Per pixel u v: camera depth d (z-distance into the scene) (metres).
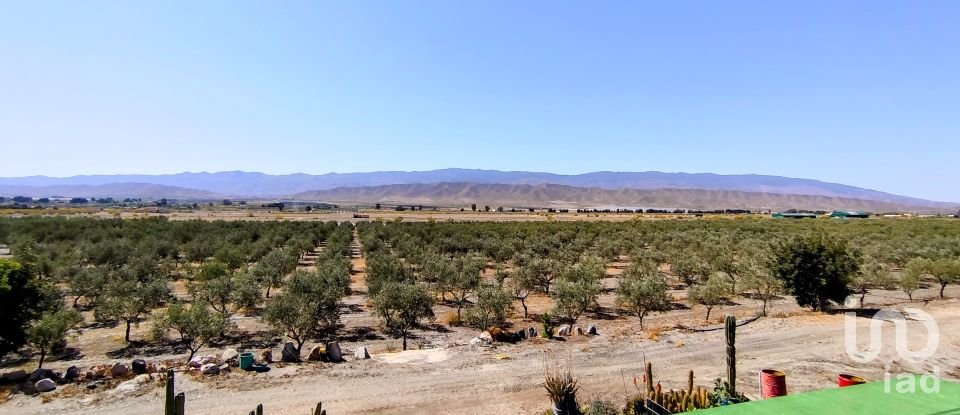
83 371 17.70
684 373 17.61
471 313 27.91
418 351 20.80
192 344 23.11
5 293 17.14
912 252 48.28
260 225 89.69
